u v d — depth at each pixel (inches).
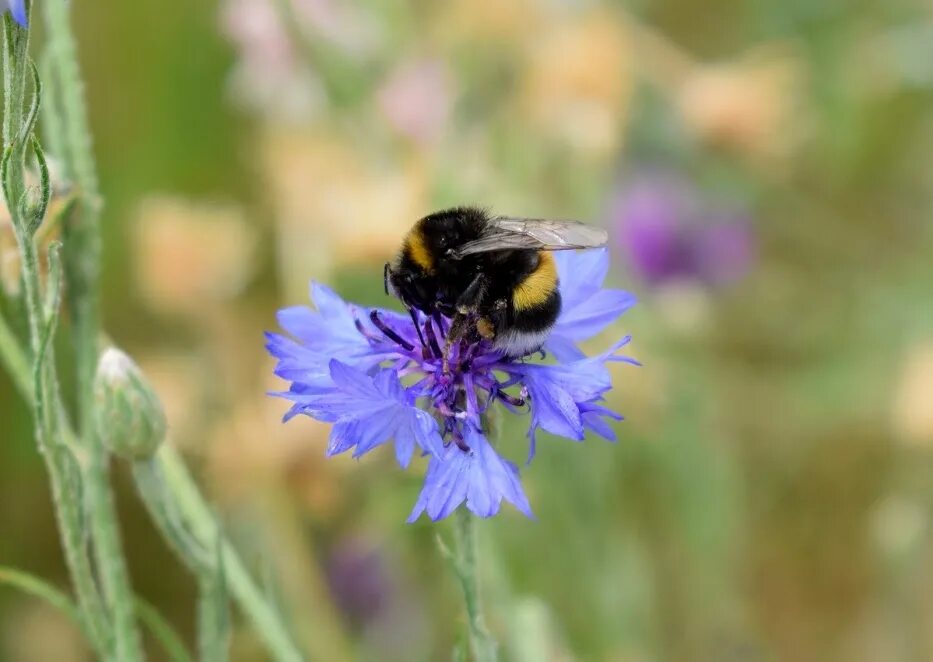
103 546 9.6
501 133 13.5
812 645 14.2
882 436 14.2
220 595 9.6
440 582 12.8
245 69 13.9
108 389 9.3
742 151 13.8
